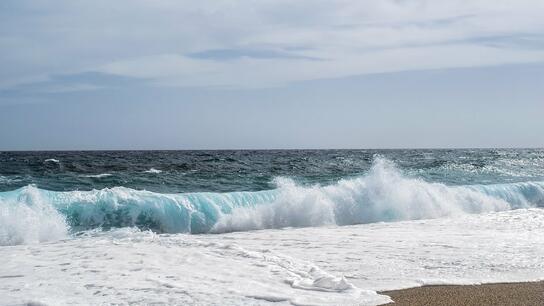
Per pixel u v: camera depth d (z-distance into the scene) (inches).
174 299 219.5
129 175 1063.6
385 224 496.7
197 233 491.2
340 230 453.4
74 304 210.5
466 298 229.3
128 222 497.4
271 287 240.5
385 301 222.2
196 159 1983.3
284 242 381.1
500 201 653.3
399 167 1391.5
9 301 214.5
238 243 376.2
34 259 298.4
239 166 1461.6
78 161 1747.0
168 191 799.1
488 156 2657.5
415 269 285.7
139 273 263.7
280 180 719.7
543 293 239.0
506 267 290.5
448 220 522.3
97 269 271.9
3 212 443.5
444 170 1289.4
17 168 1311.5
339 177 1045.2
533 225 477.4
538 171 1360.7
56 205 490.3
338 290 237.8
